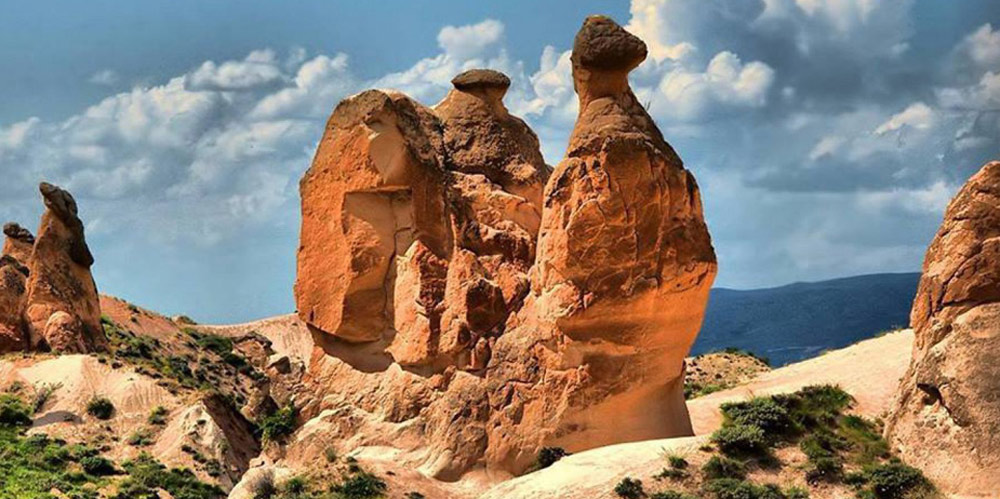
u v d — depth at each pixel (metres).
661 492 46.22
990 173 49.25
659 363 52.28
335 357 57.91
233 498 51.50
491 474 51.97
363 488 49.84
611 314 51.62
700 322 52.94
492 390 53.03
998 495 44.88
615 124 52.09
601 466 48.50
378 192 57.81
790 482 47.00
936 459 46.94
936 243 50.06
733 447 48.44
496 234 57.06
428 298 55.69
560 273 52.12
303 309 58.47
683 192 52.19
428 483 51.47
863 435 50.03
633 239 51.44
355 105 58.00
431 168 57.81
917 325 50.22
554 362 52.12
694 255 51.88
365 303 57.50
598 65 52.94
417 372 55.41
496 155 61.06
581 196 51.69
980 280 48.25
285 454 56.72
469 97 62.41
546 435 51.72
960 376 47.22
